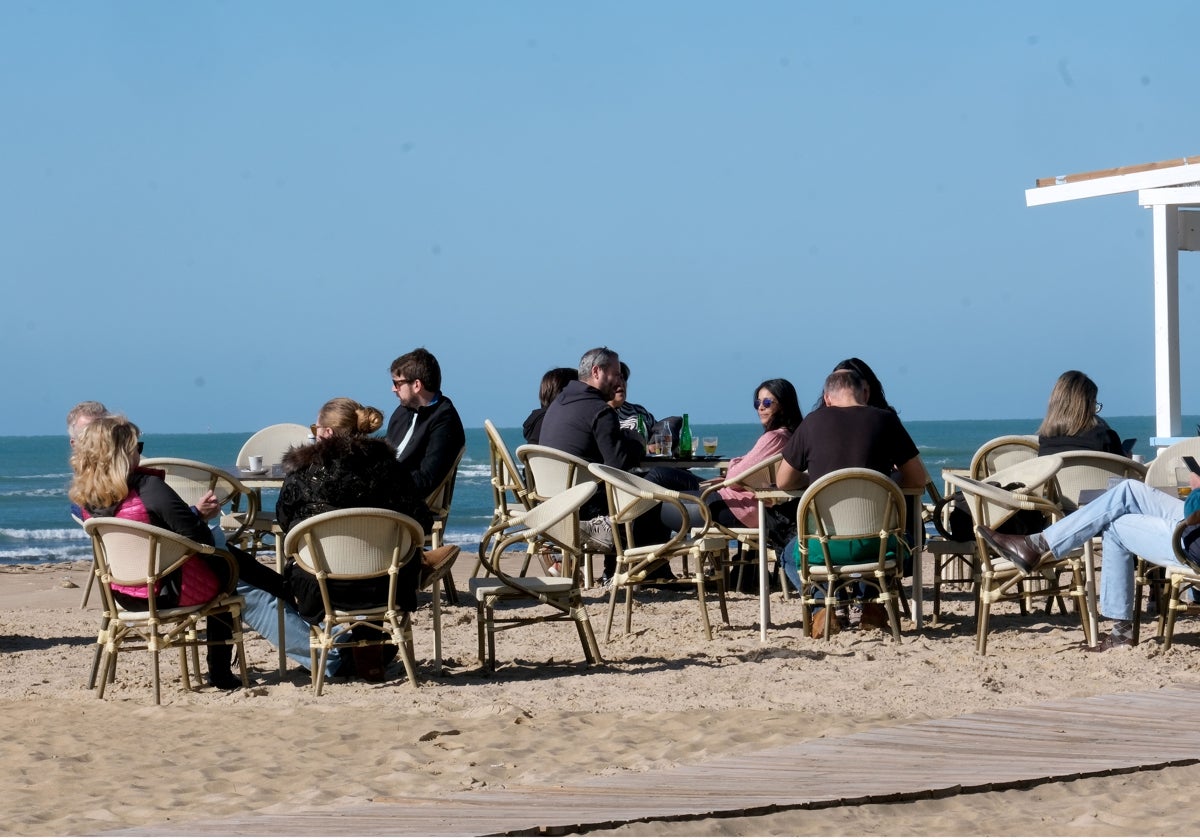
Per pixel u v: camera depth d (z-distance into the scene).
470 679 12.08
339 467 11.39
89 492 11.23
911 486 13.59
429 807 7.66
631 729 9.66
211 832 7.24
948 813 7.48
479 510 65.88
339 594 11.50
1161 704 10.02
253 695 11.44
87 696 11.55
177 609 11.30
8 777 8.81
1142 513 12.35
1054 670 11.59
